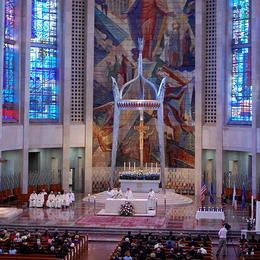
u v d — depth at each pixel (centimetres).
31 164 4450
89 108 4506
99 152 4544
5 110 4122
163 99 4316
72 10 4488
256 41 4112
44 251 2359
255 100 4116
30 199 3831
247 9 4328
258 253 2448
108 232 3194
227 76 4434
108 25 4566
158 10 4550
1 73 3944
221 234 2795
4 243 2486
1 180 4081
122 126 4556
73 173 4559
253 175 4112
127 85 4362
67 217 3488
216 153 4384
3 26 3972
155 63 4562
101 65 4556
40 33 4412
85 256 2723
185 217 3525
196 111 4453
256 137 4097
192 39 4494
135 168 4394
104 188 4538
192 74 4494
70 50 4459
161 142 4153
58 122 4456
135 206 3578
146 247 2408
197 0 4444
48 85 4453
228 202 4112
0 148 3938
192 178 4472
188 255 2298
